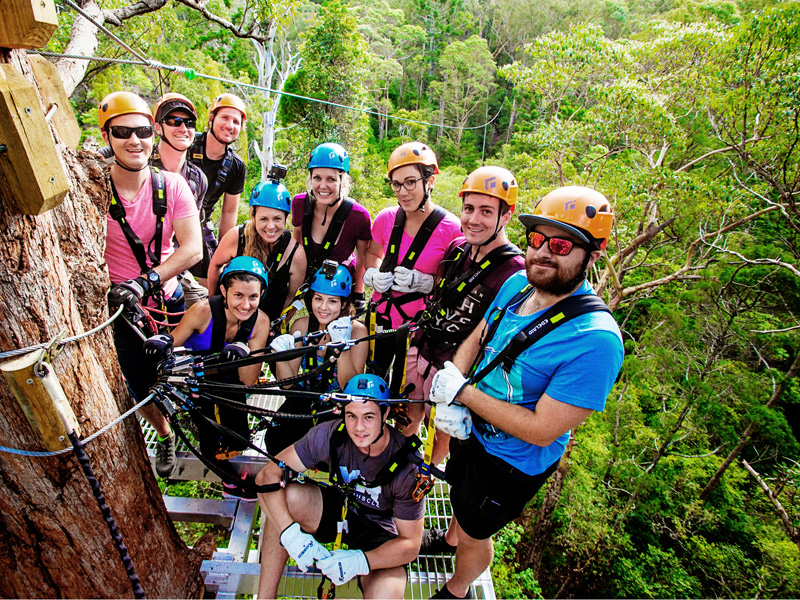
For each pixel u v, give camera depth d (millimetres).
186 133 3904
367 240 3781
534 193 13648
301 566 2502
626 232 13992
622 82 11938
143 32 11508
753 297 14859
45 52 1834
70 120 1896
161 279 2732
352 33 18844
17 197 1485
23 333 1668
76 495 1981
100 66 11227
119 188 2803
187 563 2686
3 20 1361
